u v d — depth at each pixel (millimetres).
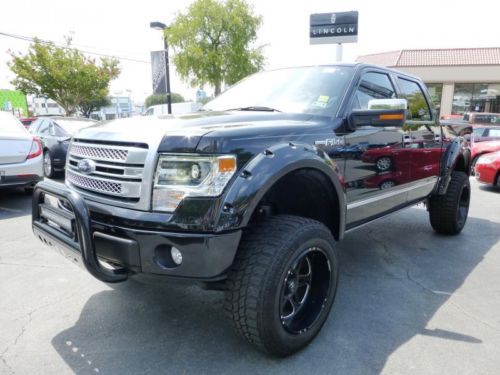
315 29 14180
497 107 23641
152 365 2355
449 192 4723
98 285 3424
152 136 2205
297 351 2475
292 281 2430
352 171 3057
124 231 2180
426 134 4176
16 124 6770
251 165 2184
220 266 2117
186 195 2078
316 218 2951
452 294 3322
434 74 24109
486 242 4742
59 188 2428
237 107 3365
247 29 18531
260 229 2354
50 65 22000
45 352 2471
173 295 3252
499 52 24141
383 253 4316
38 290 3322
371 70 3486
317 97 3139
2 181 5855
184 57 18141
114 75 25031
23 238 4668
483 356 2455
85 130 2686
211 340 2615
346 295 3279
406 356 2451
